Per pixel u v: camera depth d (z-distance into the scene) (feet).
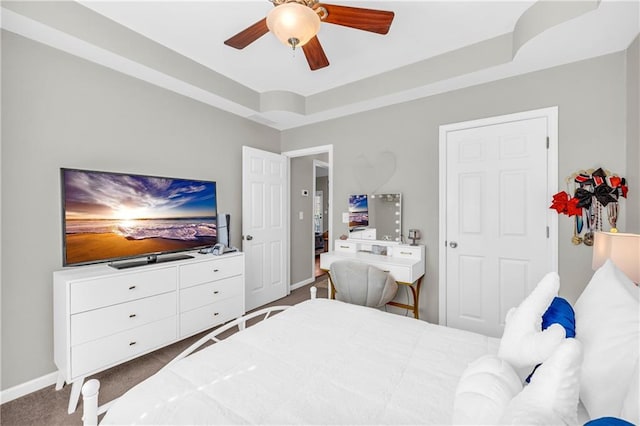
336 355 4.09
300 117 11.34
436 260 9.23
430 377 3.56
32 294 6.36
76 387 5.85
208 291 8.41
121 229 7.14
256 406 3.05
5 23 5.70
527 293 7.83
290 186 14.19
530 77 7.73
